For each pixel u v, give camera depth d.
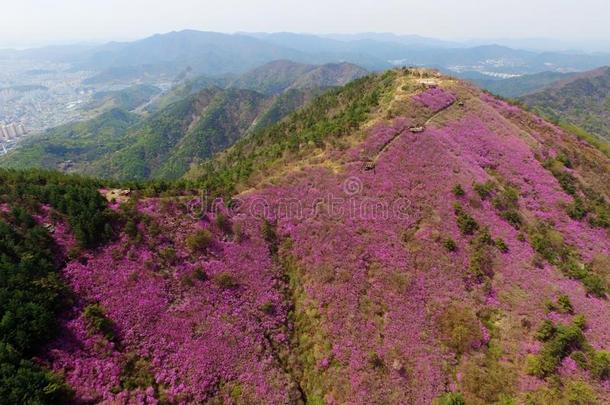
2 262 31.42
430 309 37.12
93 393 27.34
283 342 35.62
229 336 34.06
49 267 33.03
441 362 32.91
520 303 38.38
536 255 44.38
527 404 29.27
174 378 30.19
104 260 35.88
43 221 36.78
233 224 44.41
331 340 34.81
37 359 27.41
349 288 38.50
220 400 30.11
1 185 39.78
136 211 40.88
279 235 45.25
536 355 33.22
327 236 43.88
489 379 31.22
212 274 38.72
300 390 32.75
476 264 41.34
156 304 34.34
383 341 34.38
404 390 30.92
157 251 38.66
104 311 32.38
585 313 37.47
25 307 28.56
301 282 40.69
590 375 31.12
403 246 43.28
